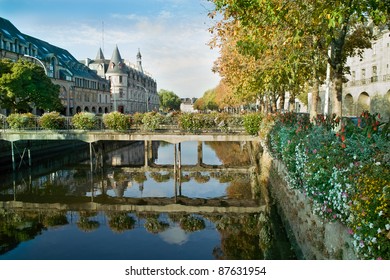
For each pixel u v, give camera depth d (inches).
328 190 267.7
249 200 640.4
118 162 1139.9
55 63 2108.8
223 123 860.0
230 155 1275.8
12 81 1187.9
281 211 501.0
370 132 288.0
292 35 363.9
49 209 620.1
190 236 475.8
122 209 611.8
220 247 433.1
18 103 1289.4
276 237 455.2
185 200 651.5
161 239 467.2
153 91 4822.8
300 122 502.9
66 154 1342.3
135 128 906.7
